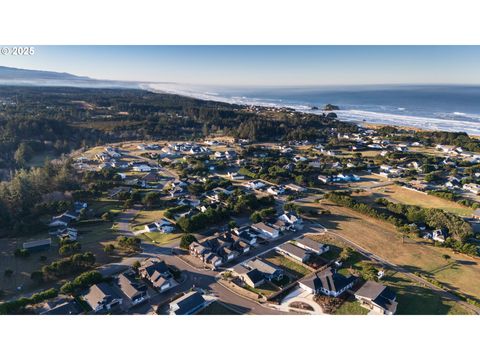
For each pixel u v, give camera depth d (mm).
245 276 62281
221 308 55312
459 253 75312
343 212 97312
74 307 54406
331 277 60625
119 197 103500
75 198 102625
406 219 91750
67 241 73438
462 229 80000
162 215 93688
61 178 111188
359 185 124688
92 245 75562
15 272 64500
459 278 66000
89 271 63438
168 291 59812
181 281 62875
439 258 73062
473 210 100438
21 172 104688
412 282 63938
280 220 86625
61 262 62875
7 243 76062
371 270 66375
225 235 78062
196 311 54281
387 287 58750
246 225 86188
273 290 60344
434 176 129375
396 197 112500
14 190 93125
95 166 143250
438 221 84812
